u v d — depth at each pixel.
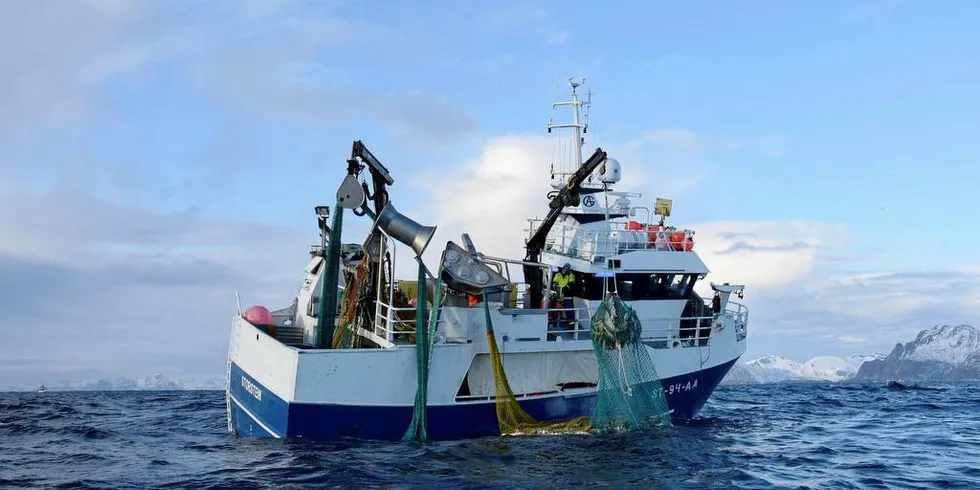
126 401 44.12
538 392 23.53
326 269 21.97
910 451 22.78
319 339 22.12
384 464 18.45
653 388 24.06
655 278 26.88
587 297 26.22
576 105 28.70
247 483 16.78
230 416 24.80
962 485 18.14
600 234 26.56
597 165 25.39
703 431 25.12
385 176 22.59
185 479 17.39
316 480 16.94
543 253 27.56
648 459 19.77
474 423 22.38
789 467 19.89
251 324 23.30
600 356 23.14
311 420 20.39
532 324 23.58
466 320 22.62
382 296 22.86
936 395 51.00
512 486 16.70
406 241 21.81
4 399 46.56
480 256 24.47
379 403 21.05
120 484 16.97
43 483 17.20
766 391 58.94
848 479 18.64
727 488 17.16
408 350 21.45
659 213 28.30
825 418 32.03
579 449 20.75
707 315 28.17
